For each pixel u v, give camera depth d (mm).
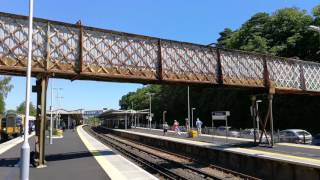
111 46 28078
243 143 38156
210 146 32406
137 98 152750
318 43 68188
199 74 33156
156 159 30609
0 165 22484
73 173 19188
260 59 38750
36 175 18672
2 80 83562
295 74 42125
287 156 25500
